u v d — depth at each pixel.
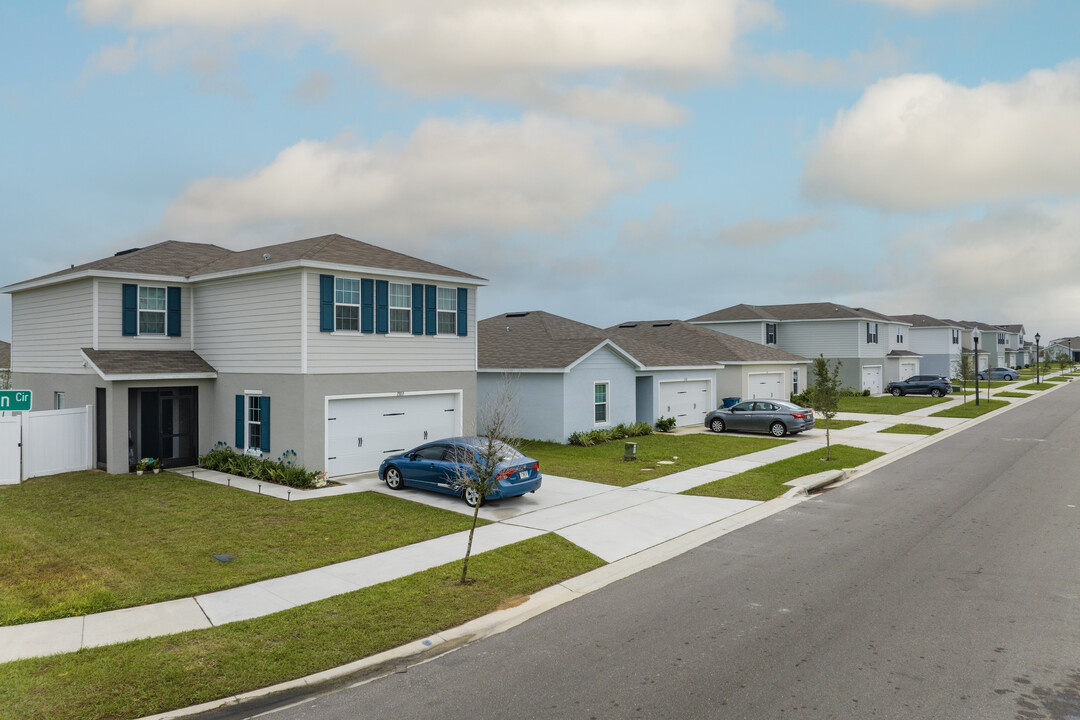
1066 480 18.30
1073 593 9.66
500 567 10.97
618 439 27.22
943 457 22.88
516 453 16.19
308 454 17.84
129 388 19.53
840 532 13.34
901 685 6.96
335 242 20.48
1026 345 120.00
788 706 6.55
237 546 12.14
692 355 37.22
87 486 17.22
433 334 20.92
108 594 9.52
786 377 41.50
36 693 6.76
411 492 16.81
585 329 30.97
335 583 10.20
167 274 20.91
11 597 9.52
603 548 12.20
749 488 17.39
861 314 50.75
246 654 7.73
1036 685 6.95
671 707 6.56
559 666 7.53
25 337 23.48
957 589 9.88
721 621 8.77
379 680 7.27
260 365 19.06
